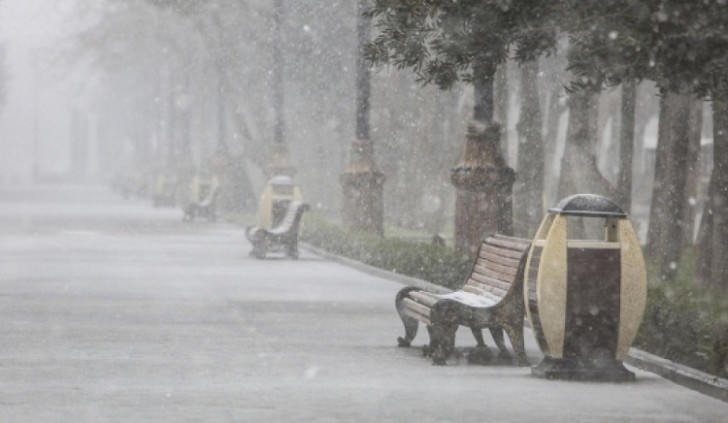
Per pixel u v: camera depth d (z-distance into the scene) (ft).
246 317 142.72
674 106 191.01
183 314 145.07
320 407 83.66
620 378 97.45
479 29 108.68
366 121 285.43
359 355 111.75
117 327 130.82
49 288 176.96
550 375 97.81
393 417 80.23
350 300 165.37
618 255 97.60
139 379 95.25
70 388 90.48
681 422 79.41
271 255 266.77
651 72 104.83
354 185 283.79
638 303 97.71
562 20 102.89
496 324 105.60
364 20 281.95
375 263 220.64
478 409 83.51
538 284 97.81
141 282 189.98
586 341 97.81
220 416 79.66
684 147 191.93
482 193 185.47
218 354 110.83
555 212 98.63
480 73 116.06
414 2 108.88
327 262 245.24
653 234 224.12
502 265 109.40
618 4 99.76
